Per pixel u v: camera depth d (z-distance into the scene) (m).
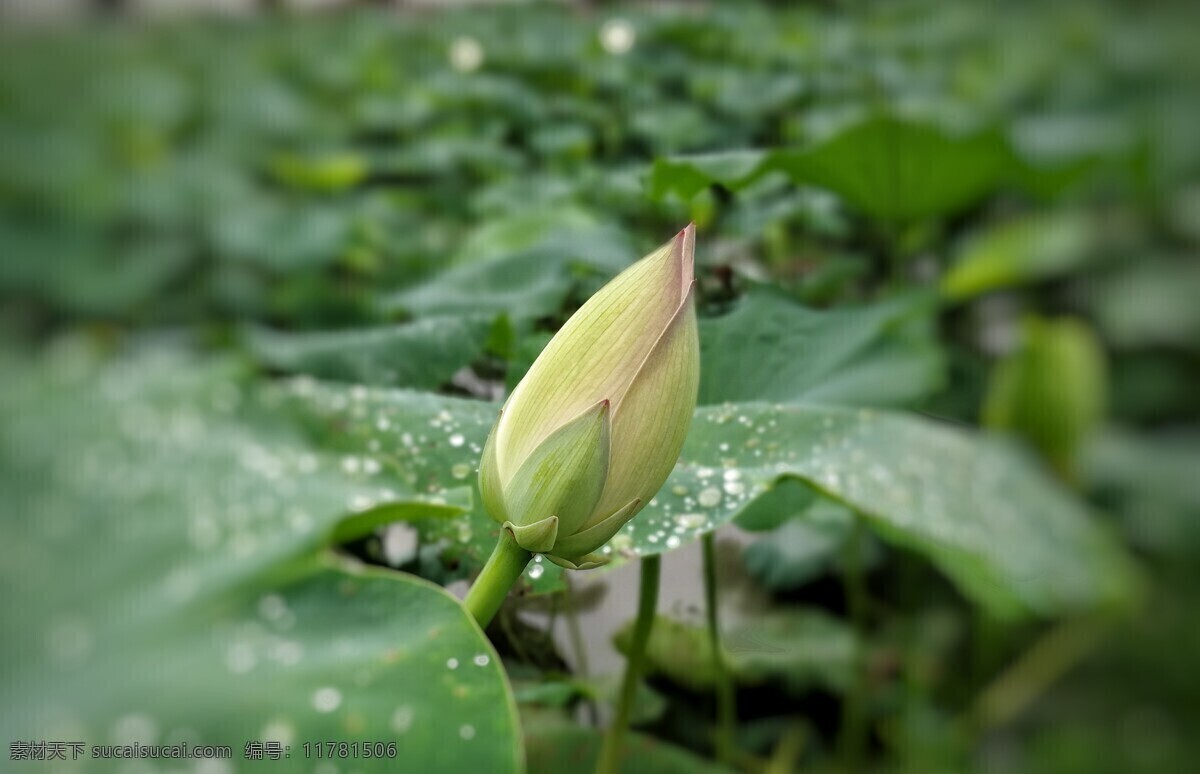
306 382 0.46
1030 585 0.42
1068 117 1.45
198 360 0.37
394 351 0.57
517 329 0.62
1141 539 0.94
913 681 0.79
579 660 0.64
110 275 1.09
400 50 2.21
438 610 0.31
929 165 0.69
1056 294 1.22
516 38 2.17
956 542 0.40
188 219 1.20
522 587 0.42
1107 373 1.15
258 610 0.30
